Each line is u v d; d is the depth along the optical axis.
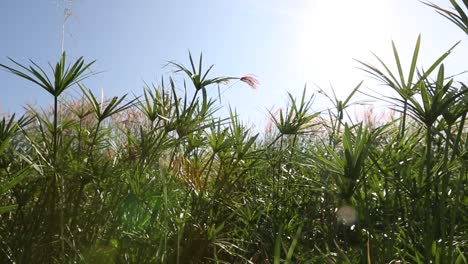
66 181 1.26
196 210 1.33
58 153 1.26
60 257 1.10
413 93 1.12
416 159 1.34
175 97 1.38
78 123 1.40
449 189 1.25
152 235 1.18
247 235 1.46
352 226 1.16
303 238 1.38
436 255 0.90
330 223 1.30
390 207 1.22
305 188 1.65
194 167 1.41
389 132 1.56
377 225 1.27
